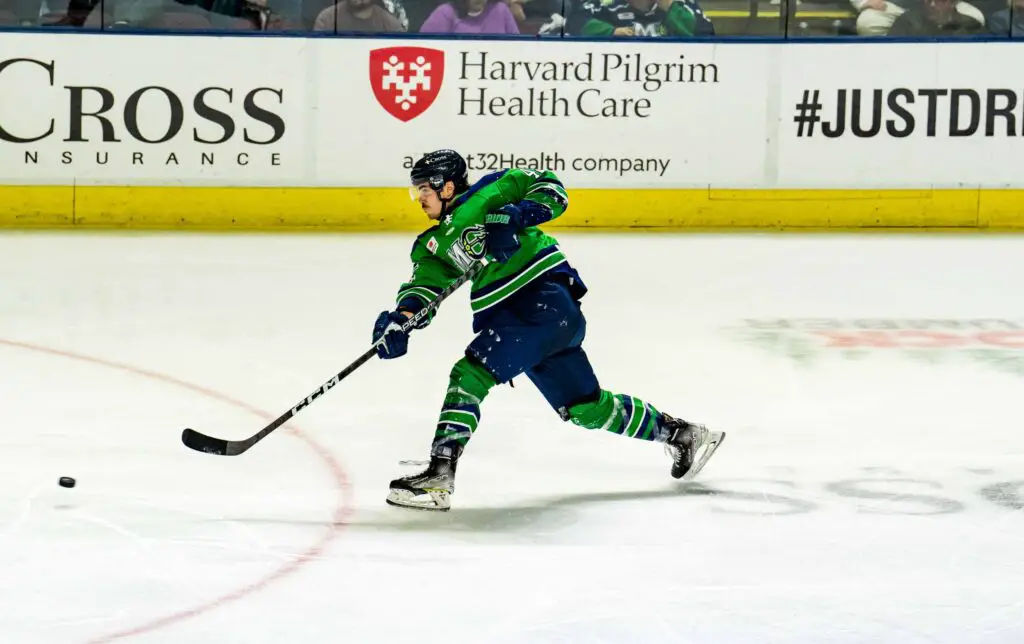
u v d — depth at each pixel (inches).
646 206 1339.8
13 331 842.2
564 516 513.3
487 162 1325.0
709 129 1333.7
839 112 1336.1
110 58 1279.5
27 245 1177.4
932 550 480.1
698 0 1331.2
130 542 472.1
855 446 623.8
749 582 445.7
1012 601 432.1
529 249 514.3
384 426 643.5
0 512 501.4
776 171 1342.3
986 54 1330.0
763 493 547.8
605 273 1095.0
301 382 732.7
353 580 440.5
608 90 1325.0
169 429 629.3
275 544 473.7
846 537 493.0
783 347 842.2
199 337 840.9
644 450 611.5
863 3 1331.2
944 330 898.7
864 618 416.8
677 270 1113.4
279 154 1307.8
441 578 444.5
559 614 415.2
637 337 866.1
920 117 1338.6
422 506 506.6
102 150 1286.9
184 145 1295.5
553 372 535.5
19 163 1280.8
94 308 921.5
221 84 1294.3
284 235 1277.1
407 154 1317.7
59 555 456.8
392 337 501.4
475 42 1312.7
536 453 602.9
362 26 1302.9
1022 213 1350.9
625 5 1321.4
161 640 387.2
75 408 663.1
